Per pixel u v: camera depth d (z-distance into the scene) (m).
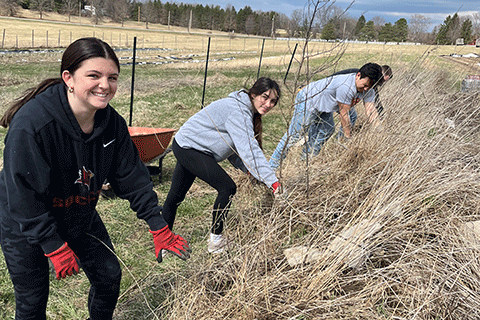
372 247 2.64
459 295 2.25
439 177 3.09
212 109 2.88
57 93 1.61
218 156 3.00
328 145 4.46
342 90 4.25
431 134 3.72
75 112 1.65
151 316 2.46
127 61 26.62
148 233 3.54
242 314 2.21
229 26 128.75
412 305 2.19
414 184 2.96
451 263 2.37
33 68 19.23
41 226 1.64
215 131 2.90
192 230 3.53
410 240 2.70
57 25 71.62
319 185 3.43
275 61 23.50
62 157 1.68
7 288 2.75
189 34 95.62
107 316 2.15
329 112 4.45
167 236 2.08
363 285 2.48
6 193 1.67
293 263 2.53
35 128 1.56
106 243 2.07
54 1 102.94
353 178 3.44
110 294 2.08
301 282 2.41
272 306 2.28
